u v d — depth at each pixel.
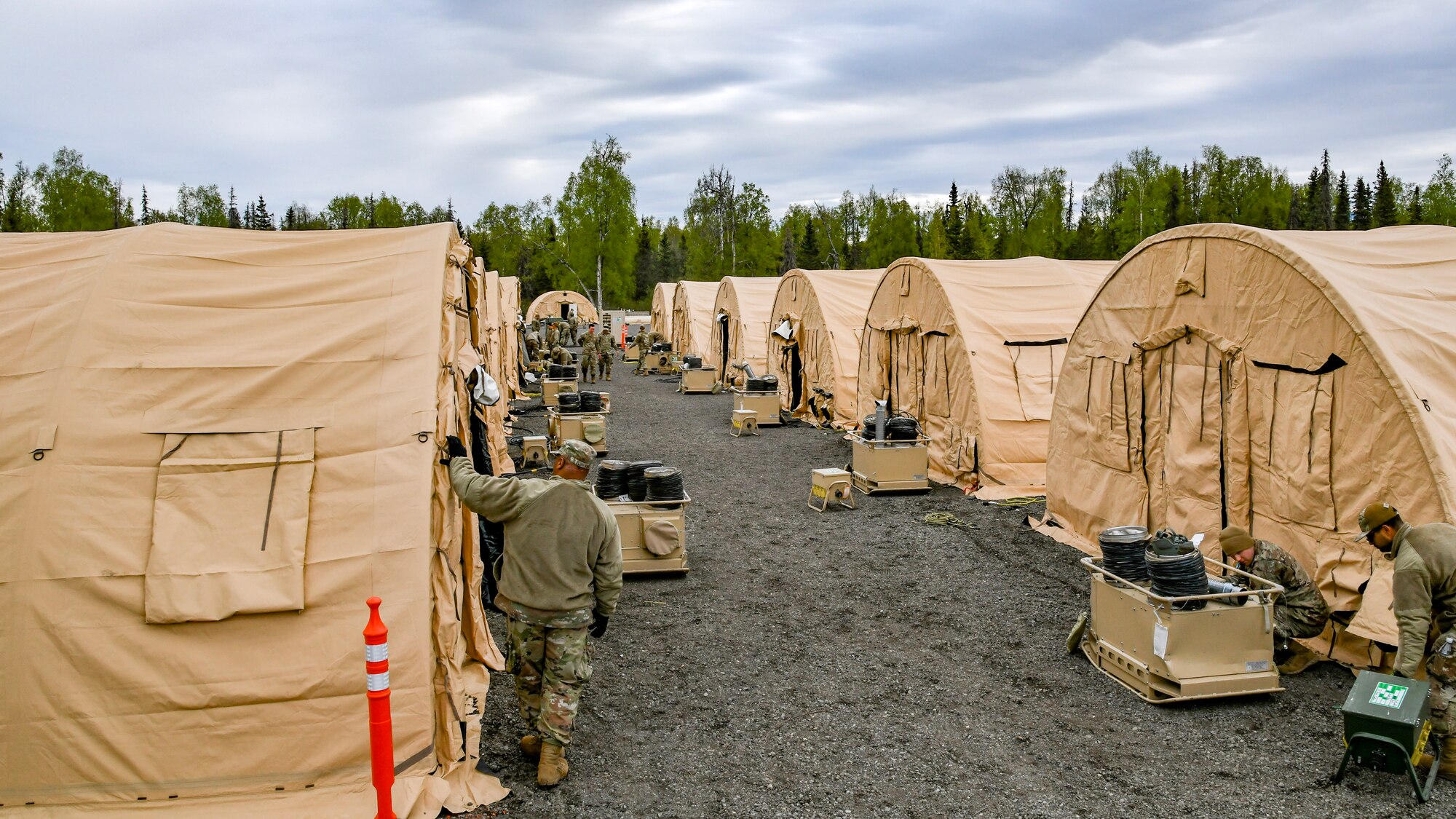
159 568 4.80
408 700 4.89
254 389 5.41
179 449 5.14
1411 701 4.83
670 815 4.67
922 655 6.95
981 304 14.10
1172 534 6.19
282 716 4.75
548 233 78.38
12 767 4.54
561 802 4.80
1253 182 59.41
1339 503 6.93
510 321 24.61
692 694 6.23
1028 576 9.00
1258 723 5.74
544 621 4.92
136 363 5.36
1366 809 4.71
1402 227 8.88
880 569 9.27
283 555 4.94
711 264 72.25
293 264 6.20
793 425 20.42
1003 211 74.12
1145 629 6.13
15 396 5.16
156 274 5.82
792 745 5.48
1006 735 5.60
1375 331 6.68
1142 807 4.75
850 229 79.56
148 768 4.62
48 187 54.38
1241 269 7.94
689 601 8.27
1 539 4.78
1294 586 6.41
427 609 5.02
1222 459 8.19
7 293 5.68
